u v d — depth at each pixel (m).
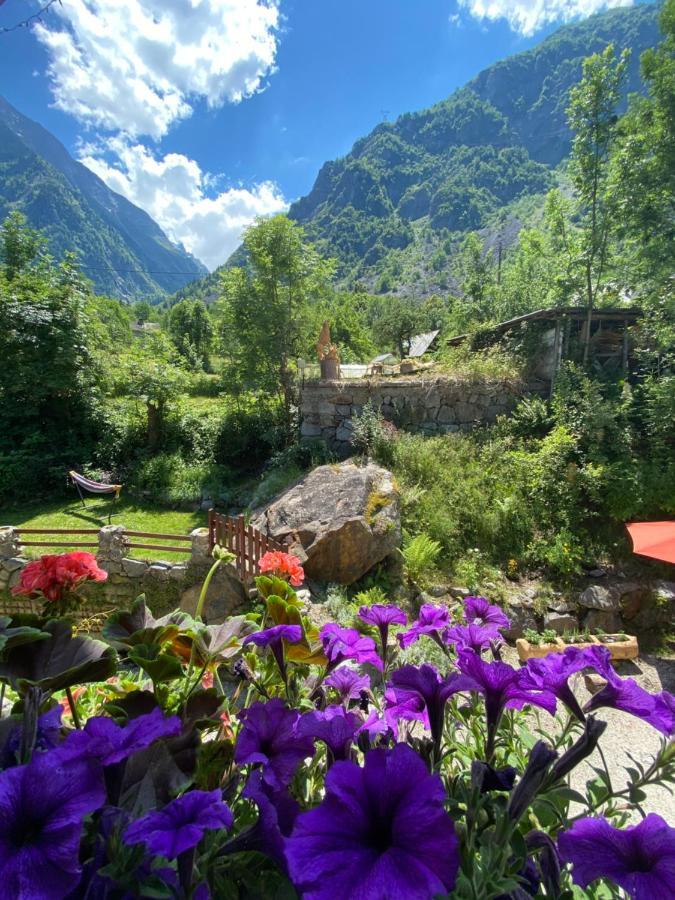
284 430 11.07
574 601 6.37
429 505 7.40
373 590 5.69
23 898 0.55
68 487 10.38
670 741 0.87
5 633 0.97
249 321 11.99
